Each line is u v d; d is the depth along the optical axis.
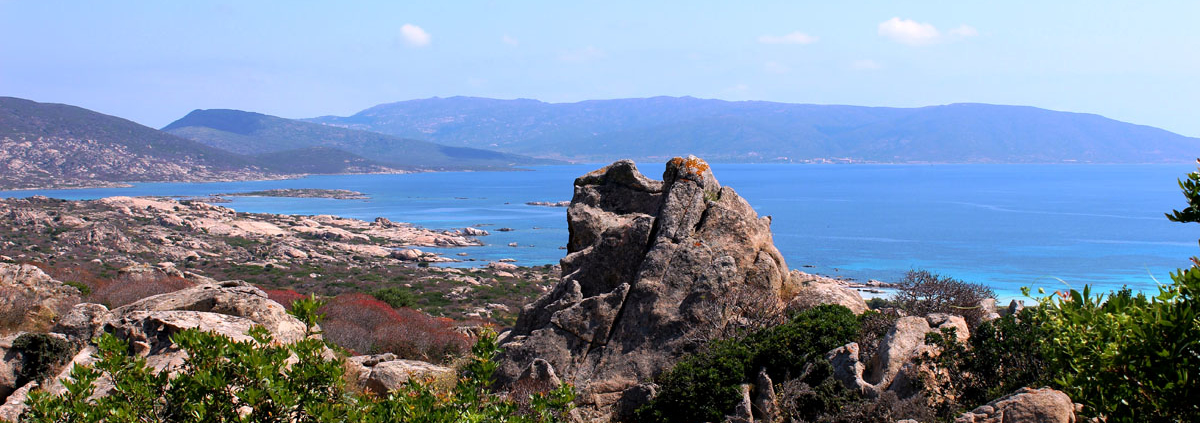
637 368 20.19
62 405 10.37
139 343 17.69
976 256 162.00
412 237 193.50
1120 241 188.12
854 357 17.08
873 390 16.11
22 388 16.66
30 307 28.73
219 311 23.00
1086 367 9.49
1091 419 10.79
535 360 20.36
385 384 20.20
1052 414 11.05
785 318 21.05
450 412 10.68
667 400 17.83
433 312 74.12
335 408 10.31
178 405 10.43
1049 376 13.68
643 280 21.62
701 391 17.41
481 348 11.98
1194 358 8.50
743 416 16.58
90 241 129.38
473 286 106.81
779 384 17.36
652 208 25.48
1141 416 8.89
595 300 21.52
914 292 23.05
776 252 23.52
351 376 21.36
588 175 27.22
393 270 131.62
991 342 15.73
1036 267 142.12
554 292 23.33
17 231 133.00
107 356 10.95
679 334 20.58
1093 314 9.54
